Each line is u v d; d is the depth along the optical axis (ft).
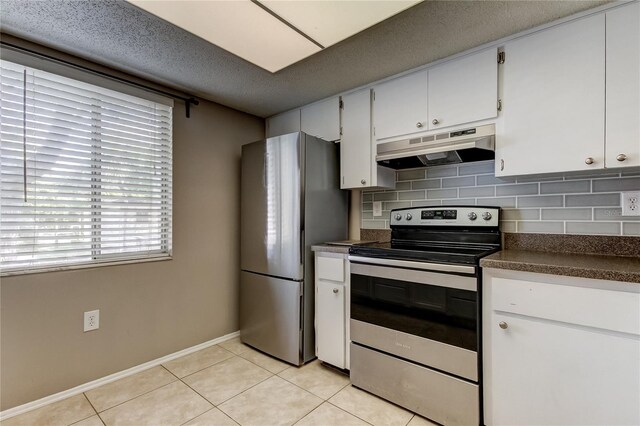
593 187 5.69
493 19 5.19
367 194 8.83
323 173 8.20
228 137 9.39
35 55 5.89
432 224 7.27
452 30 5.49
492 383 4.97
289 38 5.10
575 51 5.07
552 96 5.28
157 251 7.86
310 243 7.81
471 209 6.78
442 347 5.39
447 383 5.33
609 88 4.81
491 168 6.82
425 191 7.79
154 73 7.20
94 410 5.87
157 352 7.74
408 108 6.97
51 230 6.23
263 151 8.41
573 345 4.31
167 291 7.95
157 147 7.81
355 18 4.60
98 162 6.82
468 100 6.12
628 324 3.95
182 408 5.92
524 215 6.37
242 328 8.98
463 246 6.77
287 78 7.44
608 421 4.09
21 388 5.85
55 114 6.23
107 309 6.92
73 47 6.10
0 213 5.69
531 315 4.62
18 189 5.86
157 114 7.80
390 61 6.58
